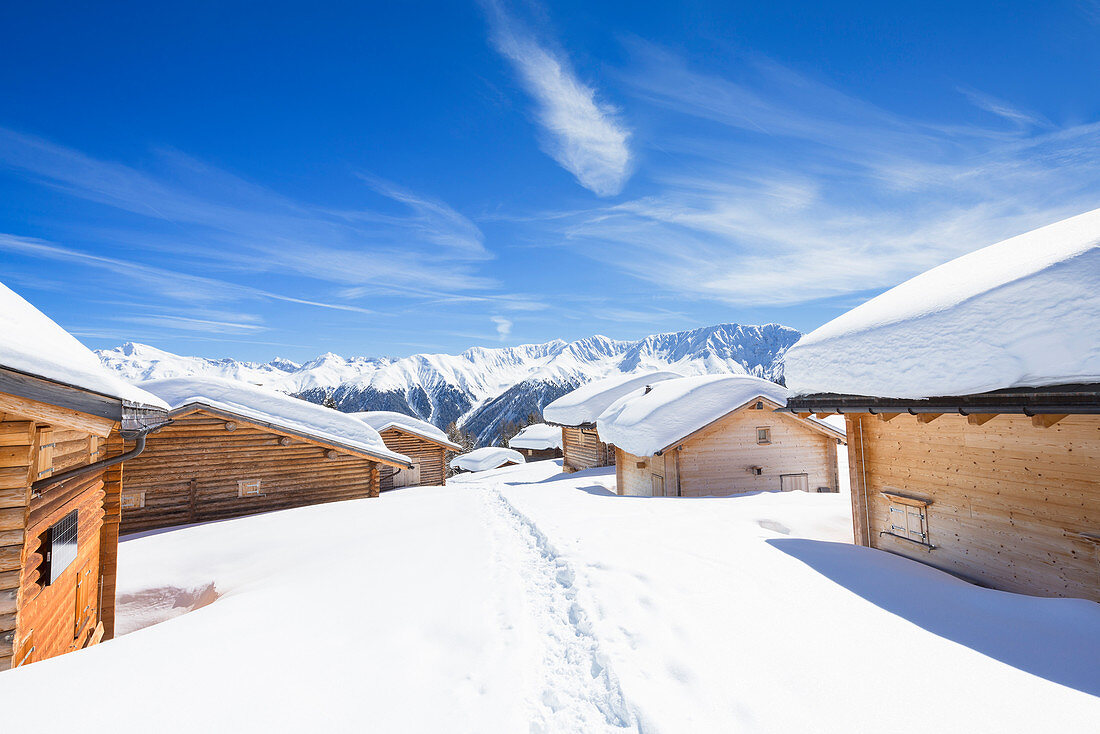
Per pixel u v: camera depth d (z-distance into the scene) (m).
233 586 8.23
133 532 13.48
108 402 4.71
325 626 5.17
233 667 4.13
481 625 5.22
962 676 3.63
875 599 5.23
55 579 5.65
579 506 12.31
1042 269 4.81
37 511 5.05
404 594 6.29
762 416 16.02
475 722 3.40
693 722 3.22
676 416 15.52
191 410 14.17
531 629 5.19
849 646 4.18
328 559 8.69
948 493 6.75
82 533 6.84
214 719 3.31
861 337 7.00
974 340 5.22
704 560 6.77
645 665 4.02
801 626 4.61
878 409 6.64
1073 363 4.35
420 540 9.77
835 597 5.32
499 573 7.22
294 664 4.23
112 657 4.29
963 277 6.23
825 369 7.64
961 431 6.57
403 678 4.03
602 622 4.96
